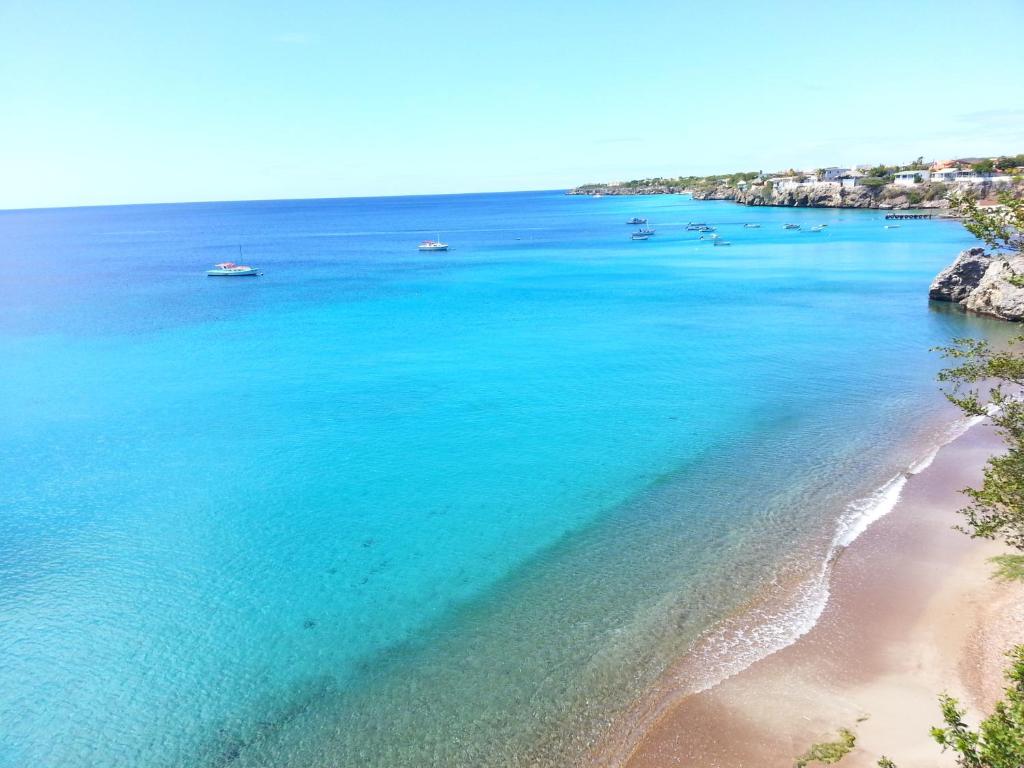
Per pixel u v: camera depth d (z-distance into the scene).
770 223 191.38
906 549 23.52
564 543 25.56
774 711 16.58
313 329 69.00
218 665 19.89
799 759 15.11
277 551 26.17
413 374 50.41
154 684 19.25
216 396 46.06
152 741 17.27
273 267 130.12
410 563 24.83
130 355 58.91
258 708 18.17
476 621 21.12
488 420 39.75
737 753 15.41
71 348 62.00
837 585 21.64
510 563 24.42
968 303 68.31
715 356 53.59
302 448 36.41
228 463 34.69
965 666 17.62
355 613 22.02
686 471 31.47
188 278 114.31
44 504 30.61
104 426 40.59
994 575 21.47
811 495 28.22
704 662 18.50
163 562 25.67
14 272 127.19
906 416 37.50
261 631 21.38
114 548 26.72
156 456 35.84
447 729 16.91
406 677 18.84
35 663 20.20
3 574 25.00
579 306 79.44
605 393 44.34
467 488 30.83
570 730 16.55
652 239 164.12
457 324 70.00
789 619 20.12
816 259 116.88
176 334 67.75
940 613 19.89
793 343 57.47
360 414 41.53
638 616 20.78
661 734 16.12
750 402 41.44
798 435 35.41
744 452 33.44
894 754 14.94
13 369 54.41
